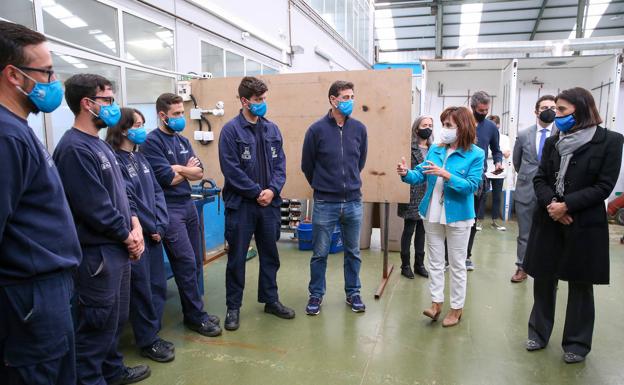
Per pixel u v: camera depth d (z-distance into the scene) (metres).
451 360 2.18
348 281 2.84
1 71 1.10
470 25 11.82
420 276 3.52
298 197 3.44
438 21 10.99
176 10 3.64
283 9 5.98
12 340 1.12
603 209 1.98
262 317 2.73
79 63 2.67
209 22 4.16
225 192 2.54
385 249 3.27
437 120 6.59
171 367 2.13
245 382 2.00
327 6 8.16
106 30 2.89
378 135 3.18
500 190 5.23
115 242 1.69
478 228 5.18
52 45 2.46
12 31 1.10
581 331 2.13
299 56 6.63
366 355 2.24
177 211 2.42
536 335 2.29
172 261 2.44
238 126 2.46
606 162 1.93
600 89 5.80
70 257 1.23
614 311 2.77
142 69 3.25
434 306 2.59
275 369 2.11
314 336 2.46
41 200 1.15
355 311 2.80
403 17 11.98
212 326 2.48
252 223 2.56
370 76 3.16
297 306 2.91
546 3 10.26
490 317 2.70
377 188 3.22
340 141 2.62
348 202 2.68
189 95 3.52
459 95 6.49
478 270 3.65
